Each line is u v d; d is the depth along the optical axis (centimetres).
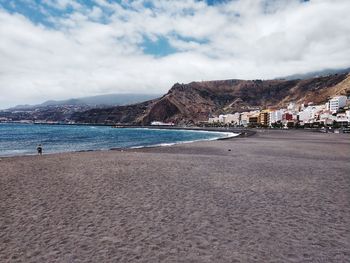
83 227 852
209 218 937
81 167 2092
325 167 2130
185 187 1406
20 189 1361
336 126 17175
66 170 1952
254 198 1199
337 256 673
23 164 2266
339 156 2989
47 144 6131
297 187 1419
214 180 1592
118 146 5550
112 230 829
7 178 1655
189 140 7738
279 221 910
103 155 2989
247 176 1725
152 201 1144
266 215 971
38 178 1653
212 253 684
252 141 5906
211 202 1133
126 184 1477
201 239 766
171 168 2044
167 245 728
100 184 1476
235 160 2548
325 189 1378
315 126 19500
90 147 5300
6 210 1021
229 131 16850
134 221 905
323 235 798
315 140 6438
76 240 758
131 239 765
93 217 944
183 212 1001
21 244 735
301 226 866
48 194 1260
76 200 1156
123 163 2316
